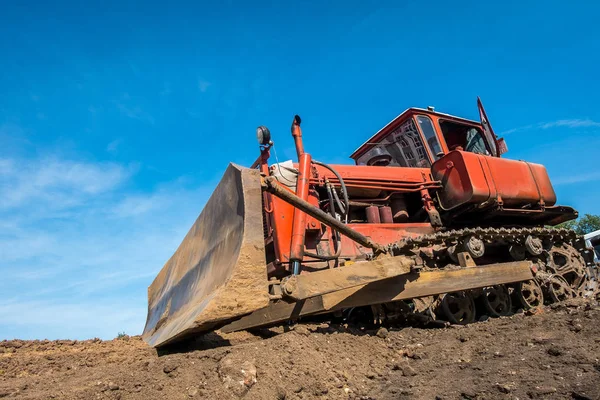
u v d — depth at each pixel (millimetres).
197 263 4590
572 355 3371
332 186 5883
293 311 4172
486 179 6457
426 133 7316
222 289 3285
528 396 2869
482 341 4191
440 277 4875
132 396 2953
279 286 3775
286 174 5531
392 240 6090
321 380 3307
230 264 3502
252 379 3066
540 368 3277
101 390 3004
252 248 3395
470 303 5516
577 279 6895
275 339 3758
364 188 6324
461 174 6398
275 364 3334
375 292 4422
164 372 3238
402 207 6680
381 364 3896
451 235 5508
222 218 4070
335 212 5887
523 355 3590
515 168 6980
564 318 4344
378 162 7188
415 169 6852
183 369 3254
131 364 3916
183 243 5473
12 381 3746
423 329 4957
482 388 3080
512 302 6109
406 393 3189
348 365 3707
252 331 5008
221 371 3113
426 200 6602
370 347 4207
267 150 5582
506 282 5426
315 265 5414
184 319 3918
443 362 3812
